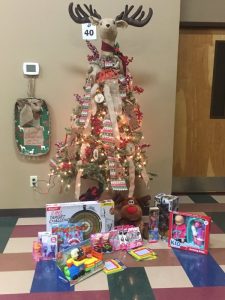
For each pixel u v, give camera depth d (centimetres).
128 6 294
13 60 293
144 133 316
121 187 261
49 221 245
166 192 326
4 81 295
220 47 370
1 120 301
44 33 292
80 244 231
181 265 229
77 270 209
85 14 270
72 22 292
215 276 216
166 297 193
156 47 303
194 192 398
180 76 375
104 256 239
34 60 295
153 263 231
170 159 323
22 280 209
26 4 286
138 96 311
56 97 302
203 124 387
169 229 256
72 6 269
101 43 286
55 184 315
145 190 324
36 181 313
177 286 204
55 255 234
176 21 299
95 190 289
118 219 277
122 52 301
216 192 398
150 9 267
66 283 206
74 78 301
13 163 310
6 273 217
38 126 304
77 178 265
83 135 268
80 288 201
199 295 196
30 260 233
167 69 307
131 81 278
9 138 305
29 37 291
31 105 297
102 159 268
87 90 272
